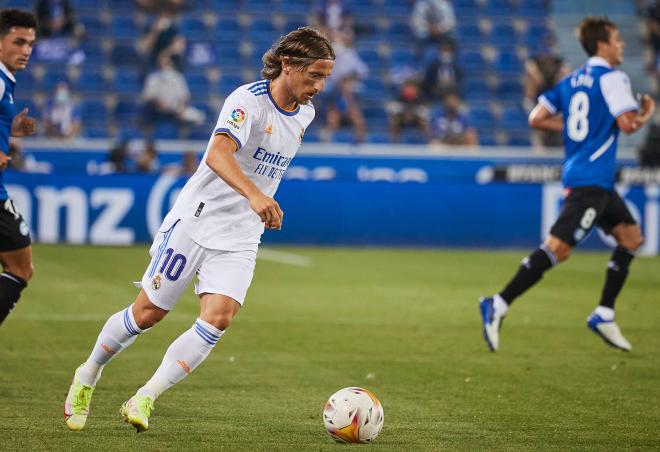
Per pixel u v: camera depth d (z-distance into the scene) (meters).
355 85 76.44
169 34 76.56
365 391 17.89
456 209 61.75
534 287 44.12
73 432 17.86
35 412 19.47
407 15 88.38
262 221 16.28
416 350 28.28
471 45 87.31
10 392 21.39
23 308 34.69
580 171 28.19
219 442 17.41
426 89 77.31
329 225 61.41
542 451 17.20
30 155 62.75
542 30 89.25
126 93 79.19
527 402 21.52
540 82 75.75
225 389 22.39
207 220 17.20
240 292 17.19
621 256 28.47
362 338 30.23
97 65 80.31
